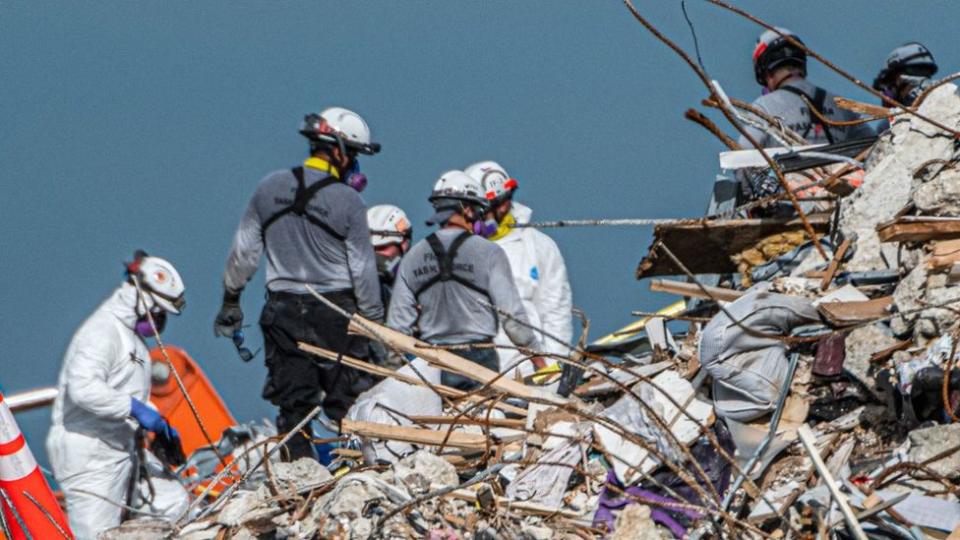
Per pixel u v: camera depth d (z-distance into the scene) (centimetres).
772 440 3131
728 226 3766
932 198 3316
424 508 3083
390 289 4566
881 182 3609
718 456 3147
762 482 3067
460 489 3141
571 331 4475
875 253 3541
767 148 3894
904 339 3209
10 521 3528
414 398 3575
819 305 3275
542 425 3334
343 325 3975
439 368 3641
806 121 4022
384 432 3416
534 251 4441
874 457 3047
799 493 2977
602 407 3381
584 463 3198
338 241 3975
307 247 3975
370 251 4000
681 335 3772
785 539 2889
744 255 3838
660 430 3183
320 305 3969
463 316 3859
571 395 3497
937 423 3039
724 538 2936
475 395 3541
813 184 3744
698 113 3522
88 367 3994
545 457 3250
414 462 3216
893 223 3250
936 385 3025
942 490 2888
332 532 3031
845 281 3497
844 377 3225
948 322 3148
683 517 3011
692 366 3378
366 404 3584
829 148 3828
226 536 3145
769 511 2947
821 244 3759
